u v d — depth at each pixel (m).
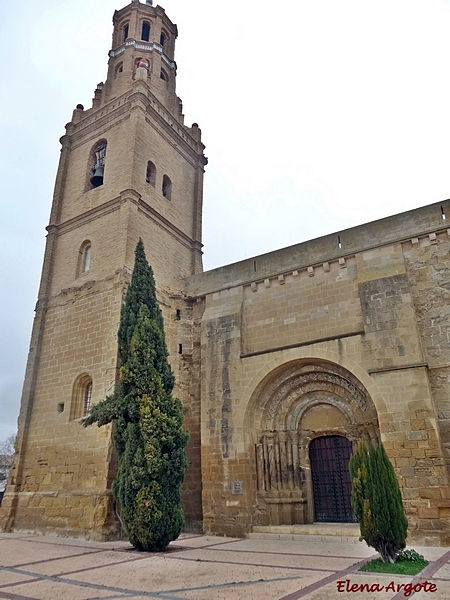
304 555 13.80
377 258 19.75
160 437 16.64
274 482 19.84
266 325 21.83
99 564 12.81
